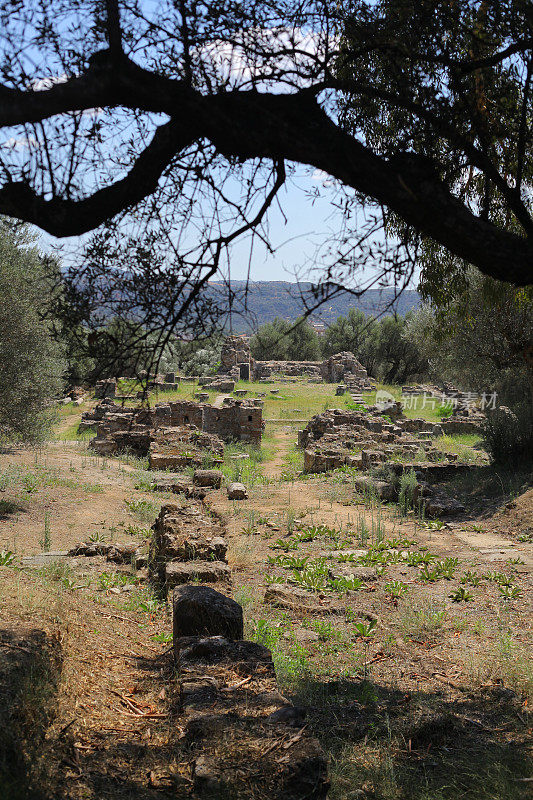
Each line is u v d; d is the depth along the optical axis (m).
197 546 8.70
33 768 3.21
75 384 36.50
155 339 3.72
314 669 5.67
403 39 3.97
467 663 5.69
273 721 3.61
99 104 3.21
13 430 14.82
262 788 3.06
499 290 6.24
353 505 14.09
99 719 4.10
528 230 3.77
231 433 28.73
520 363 20.78
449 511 12.71
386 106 4.49
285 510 13.33
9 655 4.12
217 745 3.37
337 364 56.69
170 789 3.25
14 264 13.98
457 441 27.84
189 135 3.39
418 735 4.39
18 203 3.27
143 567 9.09
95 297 3.70
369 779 3.85
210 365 55.06
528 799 3.56
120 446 23.33
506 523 11.52
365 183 3.25
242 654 4.60
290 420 36.31
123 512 13.75
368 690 5.03
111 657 5.22
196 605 5.36
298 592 7.70
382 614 7.09
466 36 4.29
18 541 10.77
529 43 3.60
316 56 3.43
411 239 4.16
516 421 16.03
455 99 4.29
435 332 6.76
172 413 28.33
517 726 4.62
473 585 8.04
